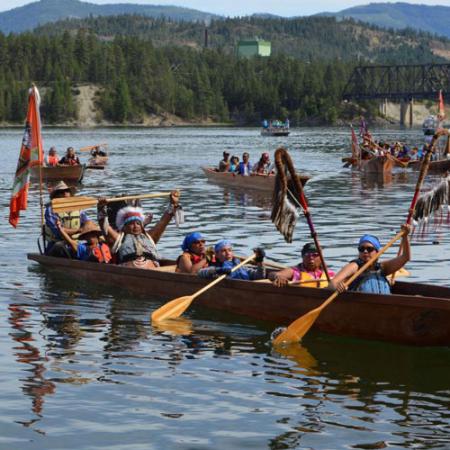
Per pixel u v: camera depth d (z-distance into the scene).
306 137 158.50
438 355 15.62
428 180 54.38
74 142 131.00
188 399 13.08
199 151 97.25
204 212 35.62
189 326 17.39
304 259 17.78
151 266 21.06
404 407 12.89
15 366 14.54
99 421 12.18
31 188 48.34
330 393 13.48
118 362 14.85
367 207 37.94
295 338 16.08
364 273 16.69
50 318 17.84
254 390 13.54
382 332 16.19
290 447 11.37
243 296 17.98
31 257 23.14
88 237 22.28
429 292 16.94
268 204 38.81
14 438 11.56
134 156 84.88
